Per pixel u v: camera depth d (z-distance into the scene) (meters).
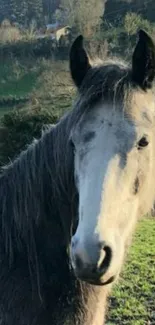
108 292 2.90
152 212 2.64
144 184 2.23
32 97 13.70
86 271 1.93
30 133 12.20
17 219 2.56
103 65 2.38
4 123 12.41
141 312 5.32
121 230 2.12
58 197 2.48
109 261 1.97
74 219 2.46
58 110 11.47
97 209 2.00
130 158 2.12
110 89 2.22
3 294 2.54
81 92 2.31
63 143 2.42
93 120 2.18
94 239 1.94
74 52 2.39
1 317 2.53
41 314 2.50
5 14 40.44
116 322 5.09
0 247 2.60
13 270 2.55
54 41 28.97
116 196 2.06
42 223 2.52
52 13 39.22
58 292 2.53
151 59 2.29
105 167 2.07
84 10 21.86
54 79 11.33
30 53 28.86
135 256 7.22
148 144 2.20
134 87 2.28
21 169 2.62
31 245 2.53
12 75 27.11
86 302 2.58
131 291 5.85
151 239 8.29
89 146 2.13
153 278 6.28
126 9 25.48
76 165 2.19
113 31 17.97
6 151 12.43
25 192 2.57
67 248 2.51
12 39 31.30
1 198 2.66
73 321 2.56
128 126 2.15
